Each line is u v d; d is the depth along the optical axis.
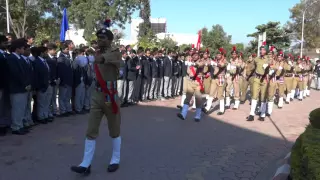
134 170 4.88
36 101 7.41
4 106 6.64
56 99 8.70
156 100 11.92
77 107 8.62
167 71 12.20
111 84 4.64
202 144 6.34
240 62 11.10
